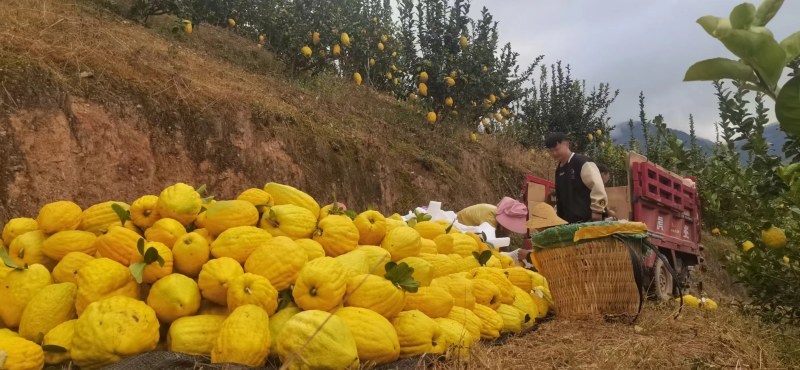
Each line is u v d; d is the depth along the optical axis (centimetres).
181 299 296
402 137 1252
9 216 554
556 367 302
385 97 1516
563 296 475
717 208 590
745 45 86
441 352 326
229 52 1224
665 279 794
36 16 744
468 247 508
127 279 310
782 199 440
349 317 299
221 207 354
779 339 401
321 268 308
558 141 709
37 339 286
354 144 1054
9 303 306
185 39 1149
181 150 757
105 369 248
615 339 365
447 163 1281
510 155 1535
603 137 1970
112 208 354
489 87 1410
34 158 595
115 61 761
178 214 353
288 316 305
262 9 1370
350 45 1360
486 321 396
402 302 324
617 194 903
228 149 816
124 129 697
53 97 636
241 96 896
